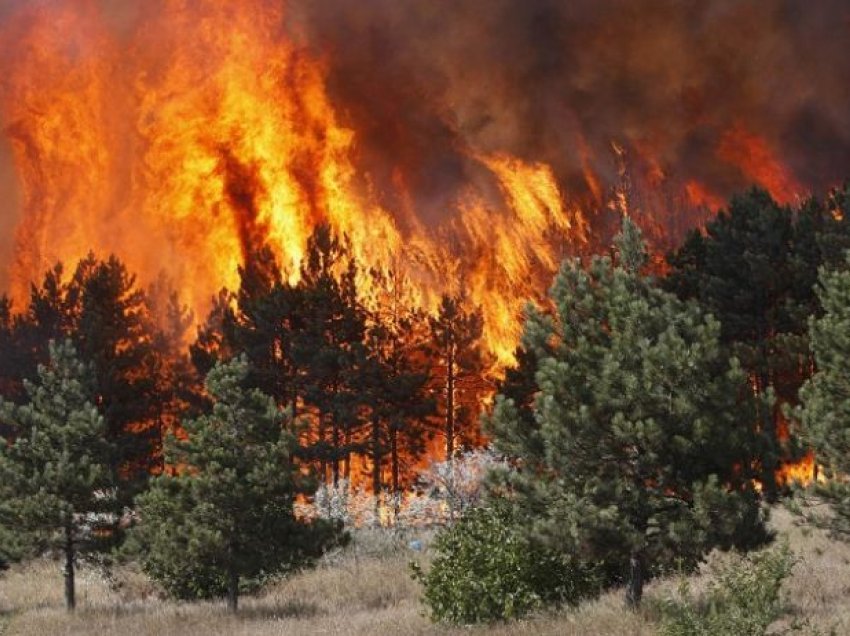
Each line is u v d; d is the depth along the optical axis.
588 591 40.31
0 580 69.06
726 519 34.75
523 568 39.28
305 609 49.66
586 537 35.72
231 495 49.22
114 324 91.88
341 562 61.09
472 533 41.38
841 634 30.48
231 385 51.47
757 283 70.38
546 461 37.41
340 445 85.50
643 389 36.03
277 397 86.56
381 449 82.94
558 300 38.97
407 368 88.00
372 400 83.12
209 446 50.88
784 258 71.50
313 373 83.00
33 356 92.81
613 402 36.56
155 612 52.59
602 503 36.16
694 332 37.16
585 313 38.91
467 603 39.25
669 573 42.44
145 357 93.69
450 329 89.31
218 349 91.81
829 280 41.94
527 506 37.81
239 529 50.25
